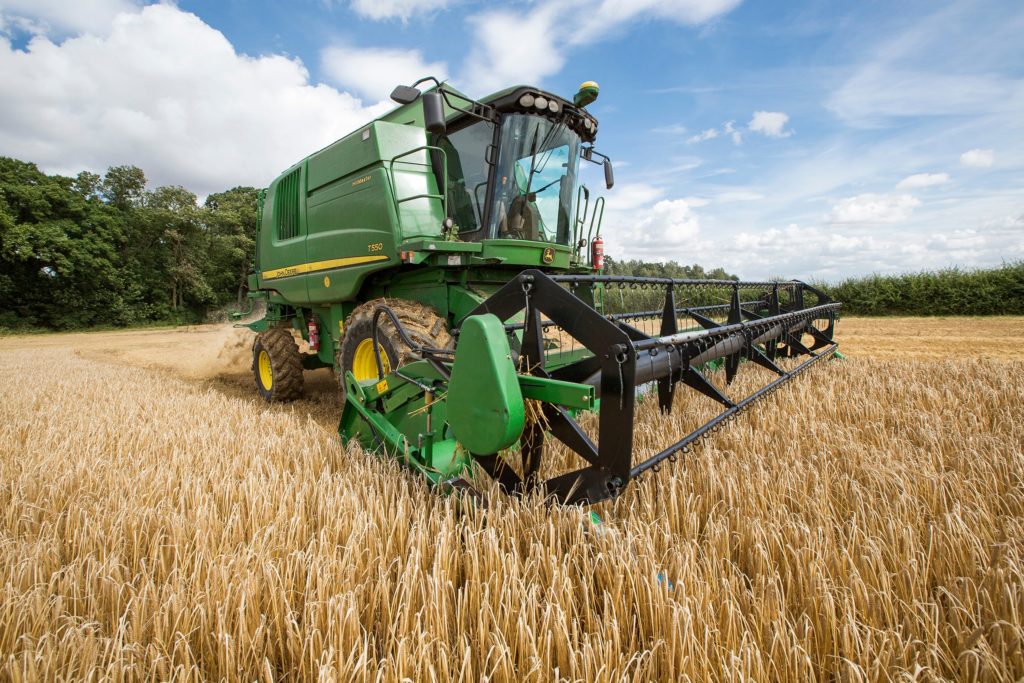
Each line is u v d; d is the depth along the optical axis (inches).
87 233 1290.6
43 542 86.4
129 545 90.0
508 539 83.8
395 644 66.2
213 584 72.5
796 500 97.6
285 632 70.1
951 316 746.8
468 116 197.0
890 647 61.1
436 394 113.0
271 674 60.9
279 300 285.6
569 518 86.4
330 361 259.1
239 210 1769.2
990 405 166.4
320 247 230.5
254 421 172.4
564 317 91.0
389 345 160.7
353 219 209.0
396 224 188.2
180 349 587.5
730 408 143.8
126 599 75.5
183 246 1549.0
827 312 277.3
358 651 65.3
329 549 83.3
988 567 73.1
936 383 206.8
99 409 201.6
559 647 63.4
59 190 1248.8
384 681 58.6
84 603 74.5
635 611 70.0
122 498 101.7
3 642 66.4
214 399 227.0
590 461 89.1
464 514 92.8
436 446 122.6
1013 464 107.3
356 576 78.8
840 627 67.6
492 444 89.0
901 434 140.9
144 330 1191.6
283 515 94.7
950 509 97.3
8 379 306.3
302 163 250.8
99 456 131.7
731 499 96.3
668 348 116.6
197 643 68.2
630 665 64.2
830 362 265.9
